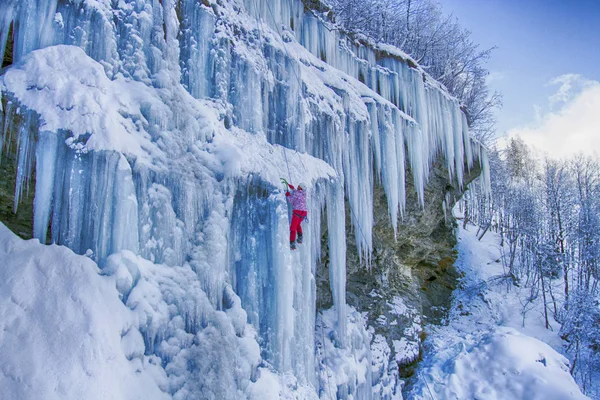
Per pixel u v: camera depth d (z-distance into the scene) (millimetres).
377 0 15375
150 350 4887
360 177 9852
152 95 5930
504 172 29516
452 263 20812
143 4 6301
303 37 10453
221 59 7258
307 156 8359
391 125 10977
